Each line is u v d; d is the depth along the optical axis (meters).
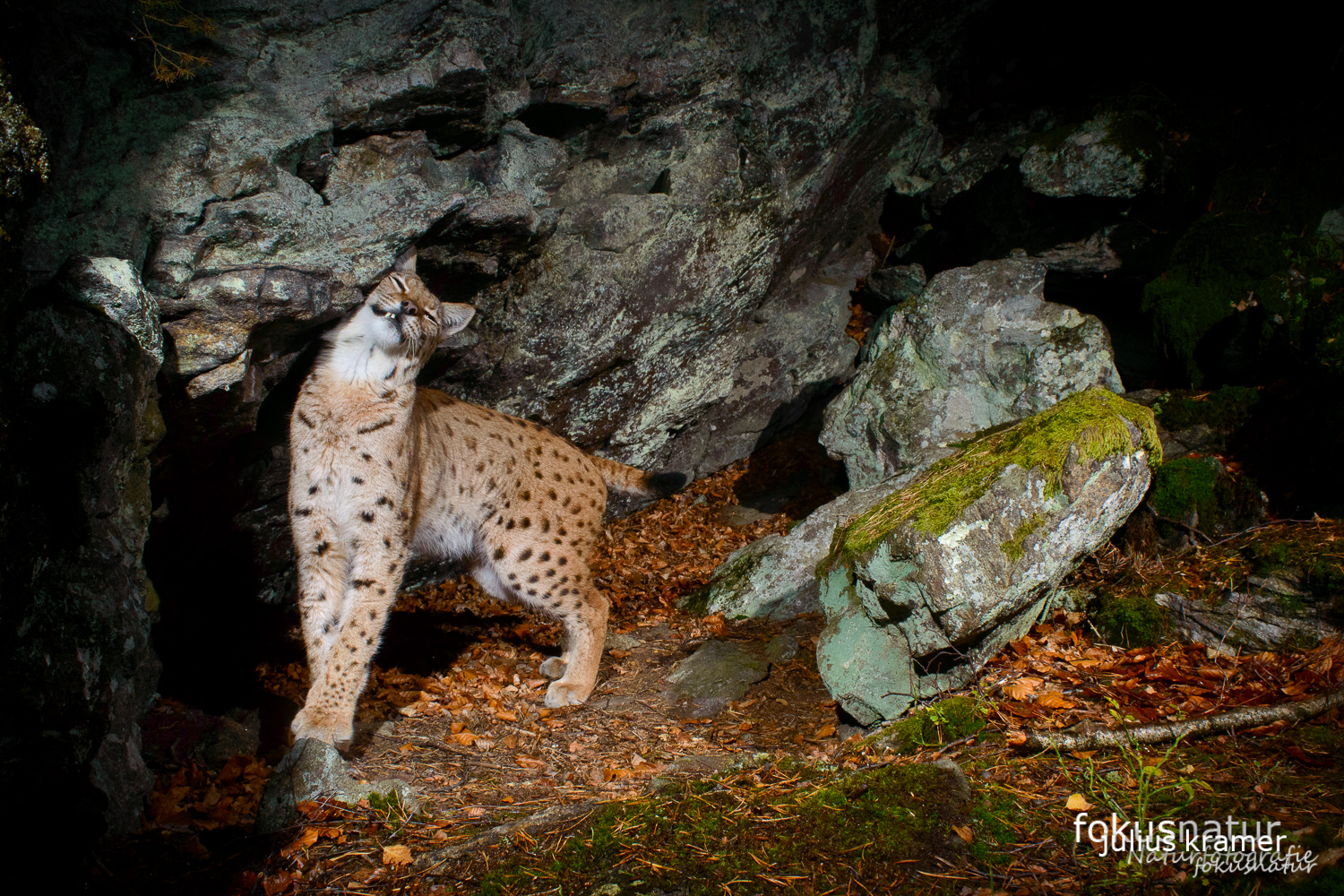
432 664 5.56
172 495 5.02
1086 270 7.66
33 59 3.69
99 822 3.36
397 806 3.63
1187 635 4.51
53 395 3.40
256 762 4.15
